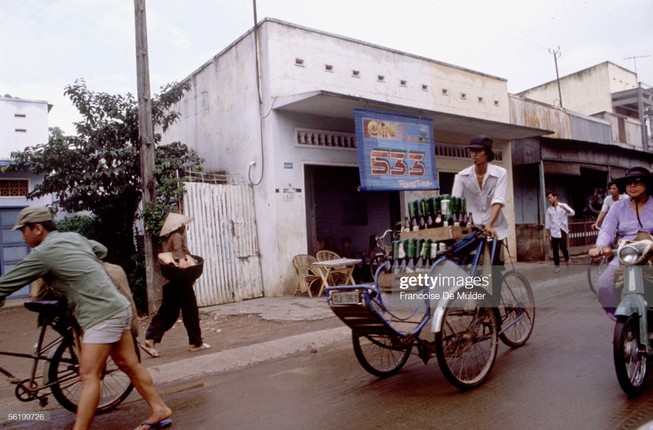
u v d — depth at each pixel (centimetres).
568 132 1994
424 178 1173
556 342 576
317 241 1248
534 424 349
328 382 488
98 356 353
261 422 394
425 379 477
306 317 807
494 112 1589
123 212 1141
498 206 491
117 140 1101
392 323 454
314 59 1131
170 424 403
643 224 461
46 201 1395
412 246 450
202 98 1298
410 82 1335
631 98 2675
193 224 984
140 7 942
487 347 468
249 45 1109
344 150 1167
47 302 411
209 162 1264
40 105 1455
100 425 418
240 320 838
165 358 609
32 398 418
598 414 360
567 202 1925
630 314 387
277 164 1055
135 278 1041
